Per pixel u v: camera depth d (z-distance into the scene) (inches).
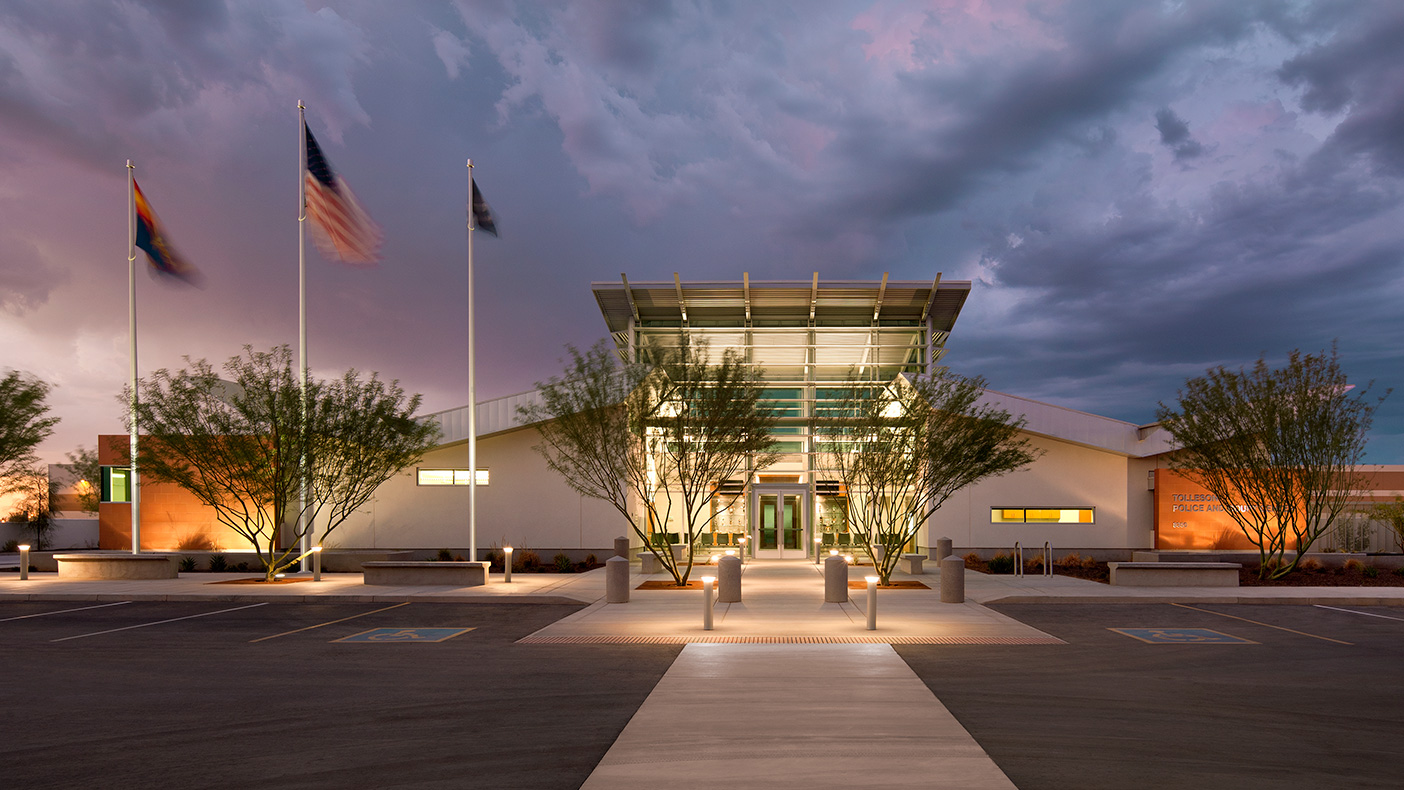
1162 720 320.5
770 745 282.4
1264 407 916.0
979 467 908.0
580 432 887.1
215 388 922.7
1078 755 272.7
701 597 740.0
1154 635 539.5
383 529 1187.3
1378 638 531.5
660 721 315.6
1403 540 1126.4
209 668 434.0
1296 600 719.7
